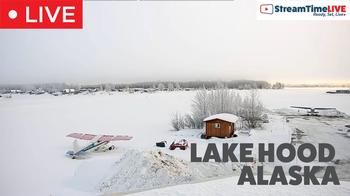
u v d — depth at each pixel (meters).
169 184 13.16
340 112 38.59
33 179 15.25
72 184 14.38
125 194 11.91
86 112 49.50
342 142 21.20
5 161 18.97
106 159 16.89
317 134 24.38
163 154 15.54
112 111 50.69
